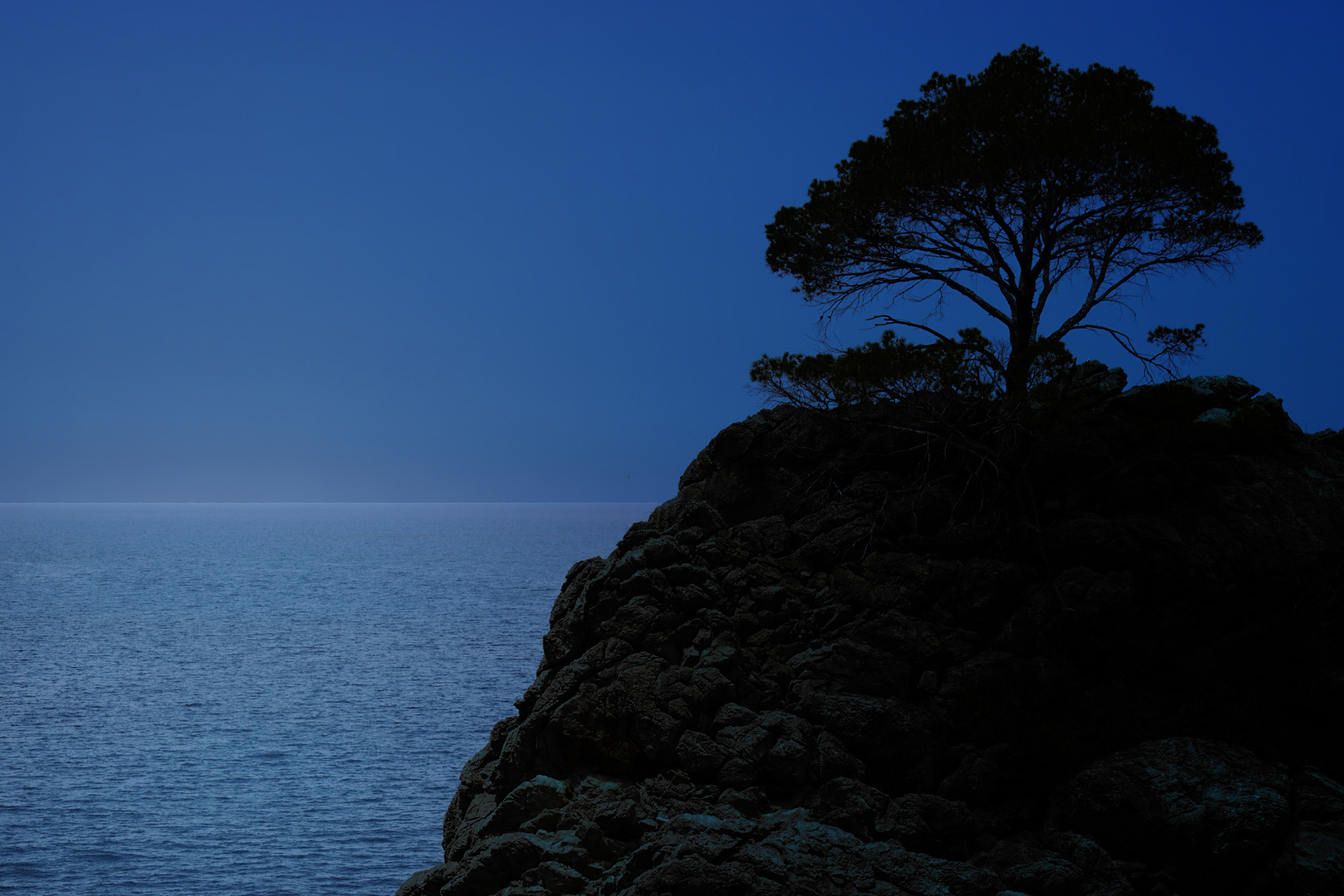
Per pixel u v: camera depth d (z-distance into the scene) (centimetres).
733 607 2333
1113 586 2216
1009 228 2581
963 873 1633
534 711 2109
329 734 13838
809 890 1550
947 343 2517
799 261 2858
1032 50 2611
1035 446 2555
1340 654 2119
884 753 1972
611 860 1775
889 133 2709
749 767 1900
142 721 14812
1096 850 1719
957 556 2419
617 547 2570
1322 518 2391
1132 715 1998
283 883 8556
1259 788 1759
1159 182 2469
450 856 2131
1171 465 2517
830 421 2750
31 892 8406
